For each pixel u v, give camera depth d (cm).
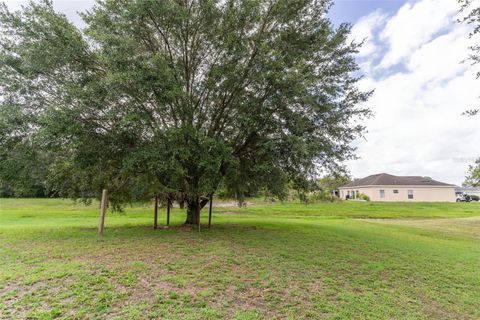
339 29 985
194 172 967
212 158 804
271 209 2550
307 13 964
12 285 470
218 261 634
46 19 779
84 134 759
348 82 1015
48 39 783
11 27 800
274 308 433
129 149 818
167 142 790
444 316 451
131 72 687
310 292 499
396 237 1139
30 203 2733
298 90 771
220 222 1391
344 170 1005
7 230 1005
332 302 464
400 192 4156
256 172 933
